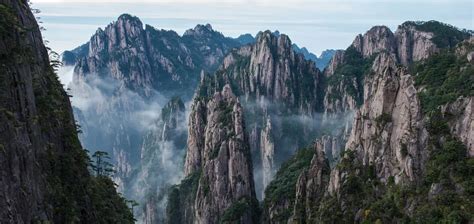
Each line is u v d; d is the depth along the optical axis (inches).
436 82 4606.3
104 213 2910.9
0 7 2171.5
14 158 1929.1
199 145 6953.7
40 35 2780.5
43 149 2354.8
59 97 2768.2
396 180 3248.0
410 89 3376.0
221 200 5565.9
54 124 2593.5
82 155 2797.7
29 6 2719.0
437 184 2906.0
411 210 2974.9
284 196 5118.1
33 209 2041.1
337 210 3518.7
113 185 3750.0
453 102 3334.2
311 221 3873.0
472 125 2967.5
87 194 2704.2
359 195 3462.1
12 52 2137.1
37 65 2605.8
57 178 2417.6
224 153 5684.1
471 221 2610.7
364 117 3742.6
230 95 6525.6
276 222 4896.7
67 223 2338.8
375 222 3075.8
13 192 1888.5
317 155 4456.2
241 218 5270.7
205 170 5821.9
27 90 2203.5
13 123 1974.7
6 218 1818.4
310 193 4227.4
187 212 6353.3
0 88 1984.5
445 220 2677.2
